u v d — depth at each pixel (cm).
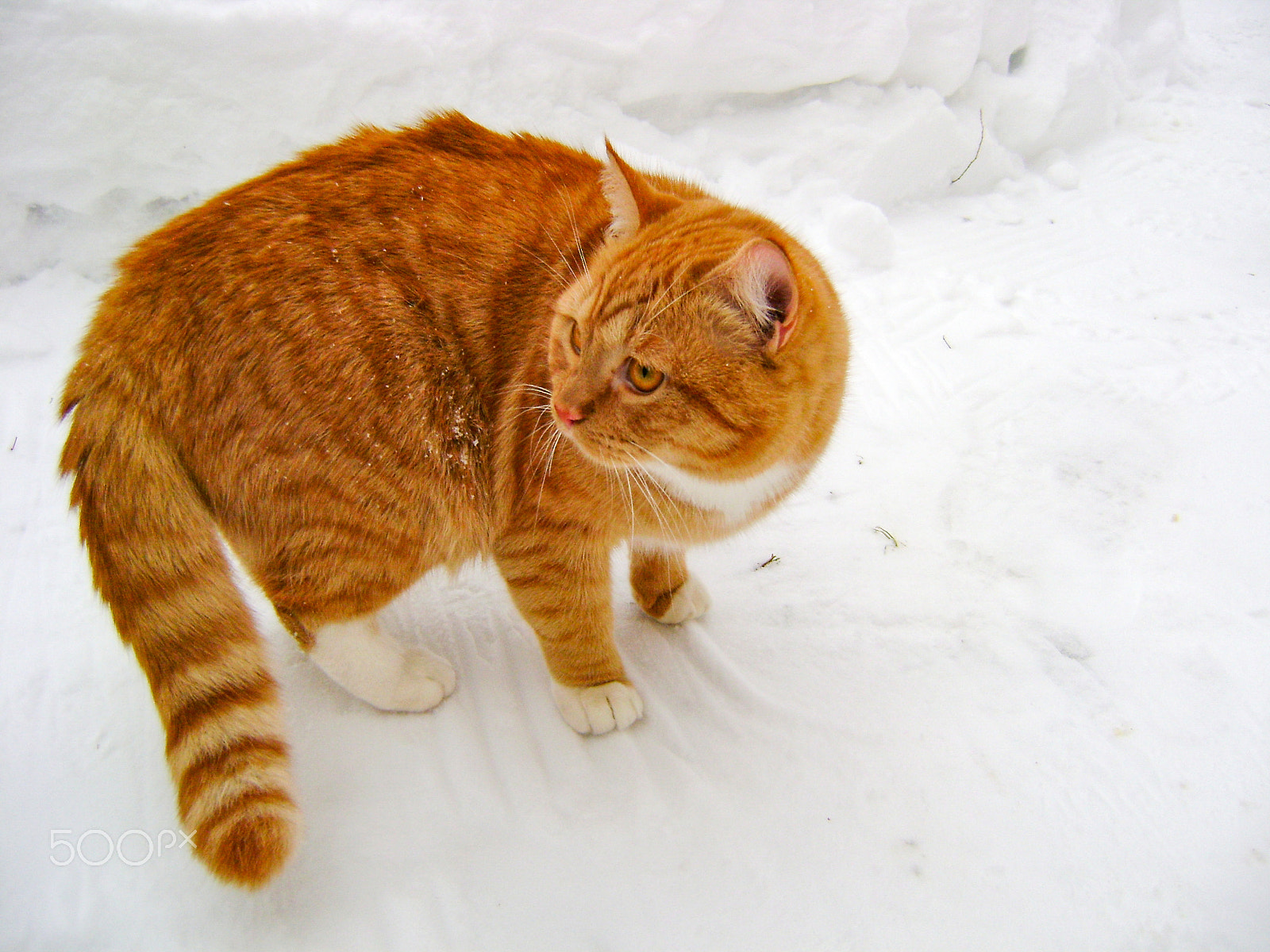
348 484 56
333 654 61
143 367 54
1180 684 63
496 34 101
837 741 61
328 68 95
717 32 108
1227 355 91
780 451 55
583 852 56
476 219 58
